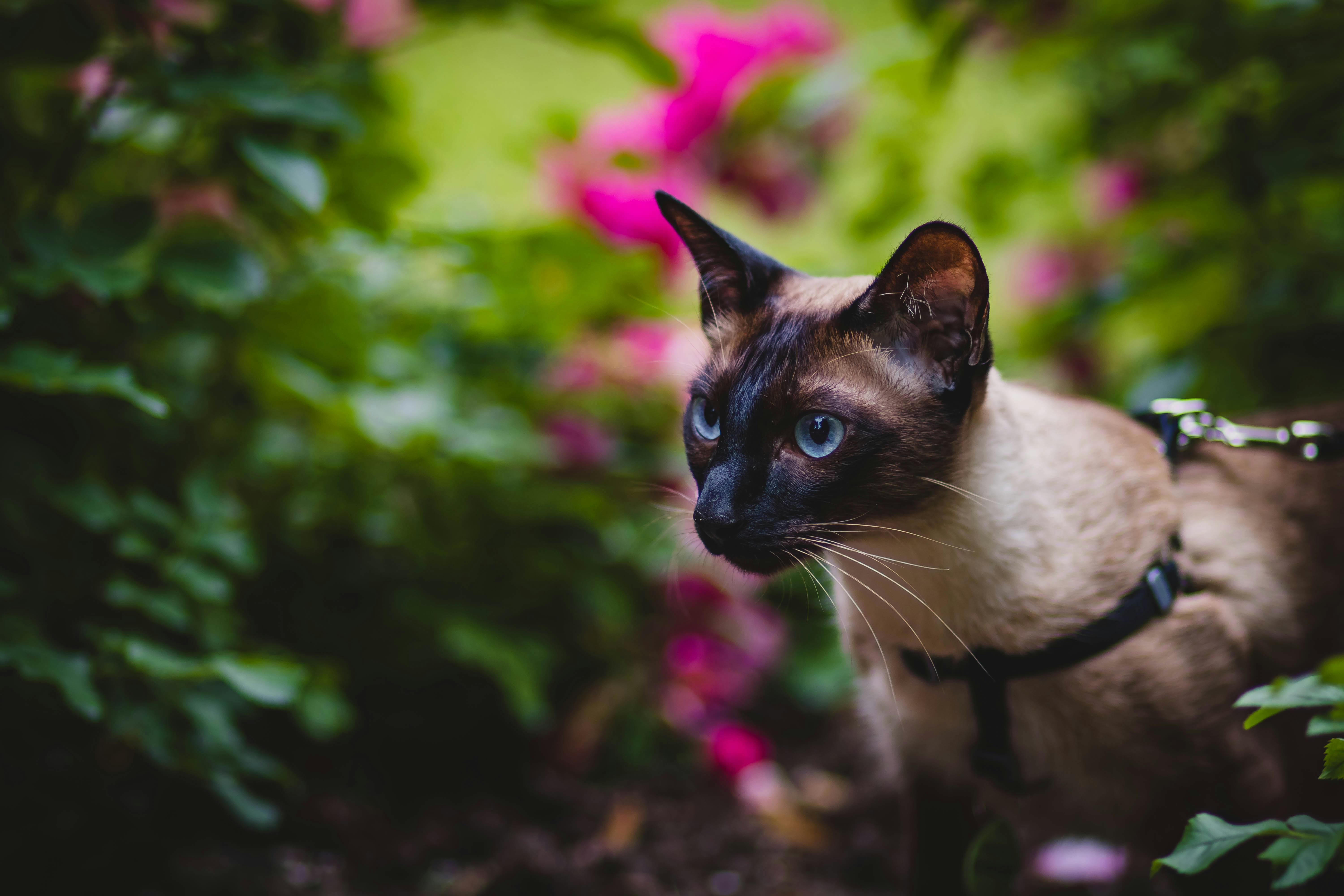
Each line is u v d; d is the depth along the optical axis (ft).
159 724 2.47
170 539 2.59
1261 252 3.08
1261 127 2.96
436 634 2.97
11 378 2.26
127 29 2.55
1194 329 3.22
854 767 3.17
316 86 2.62
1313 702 1.87
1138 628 2.19
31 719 2.63
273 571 2.99
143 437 2.70
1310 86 2.82
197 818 2.77
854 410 2.18
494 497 3.07
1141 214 3.22
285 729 2.97
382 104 2.84
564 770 3.09
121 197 2.68
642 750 3.13
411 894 2.68
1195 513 2.31
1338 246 2.99
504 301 3.13
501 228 3.01
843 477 2.19
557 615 3.22
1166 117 3.15
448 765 3.06
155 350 2.70
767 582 2.41
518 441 3.04
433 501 3.07
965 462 2.20
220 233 2.62
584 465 3.15
